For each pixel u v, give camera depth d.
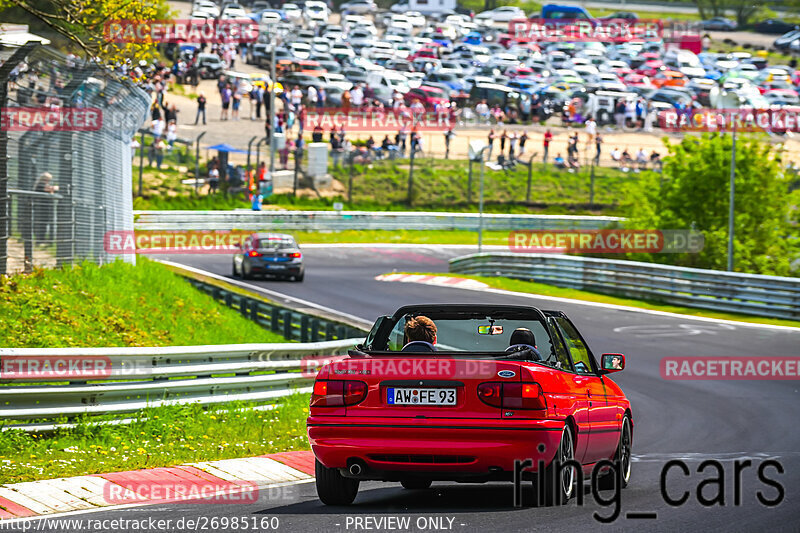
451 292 123.94
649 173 164.88
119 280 76.31
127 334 63.12
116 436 39.56
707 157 156.12
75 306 64.12
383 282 132.25
